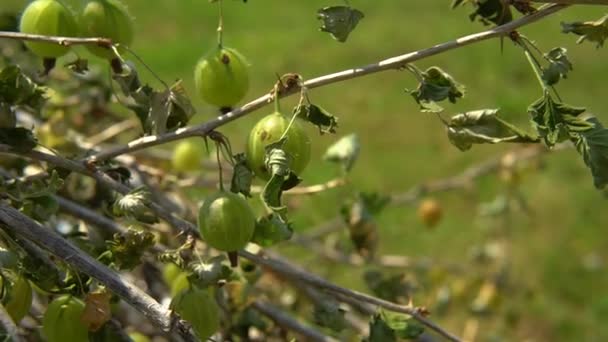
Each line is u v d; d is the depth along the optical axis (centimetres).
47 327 94
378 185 245
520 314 159
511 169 139
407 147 267
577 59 327
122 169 99
